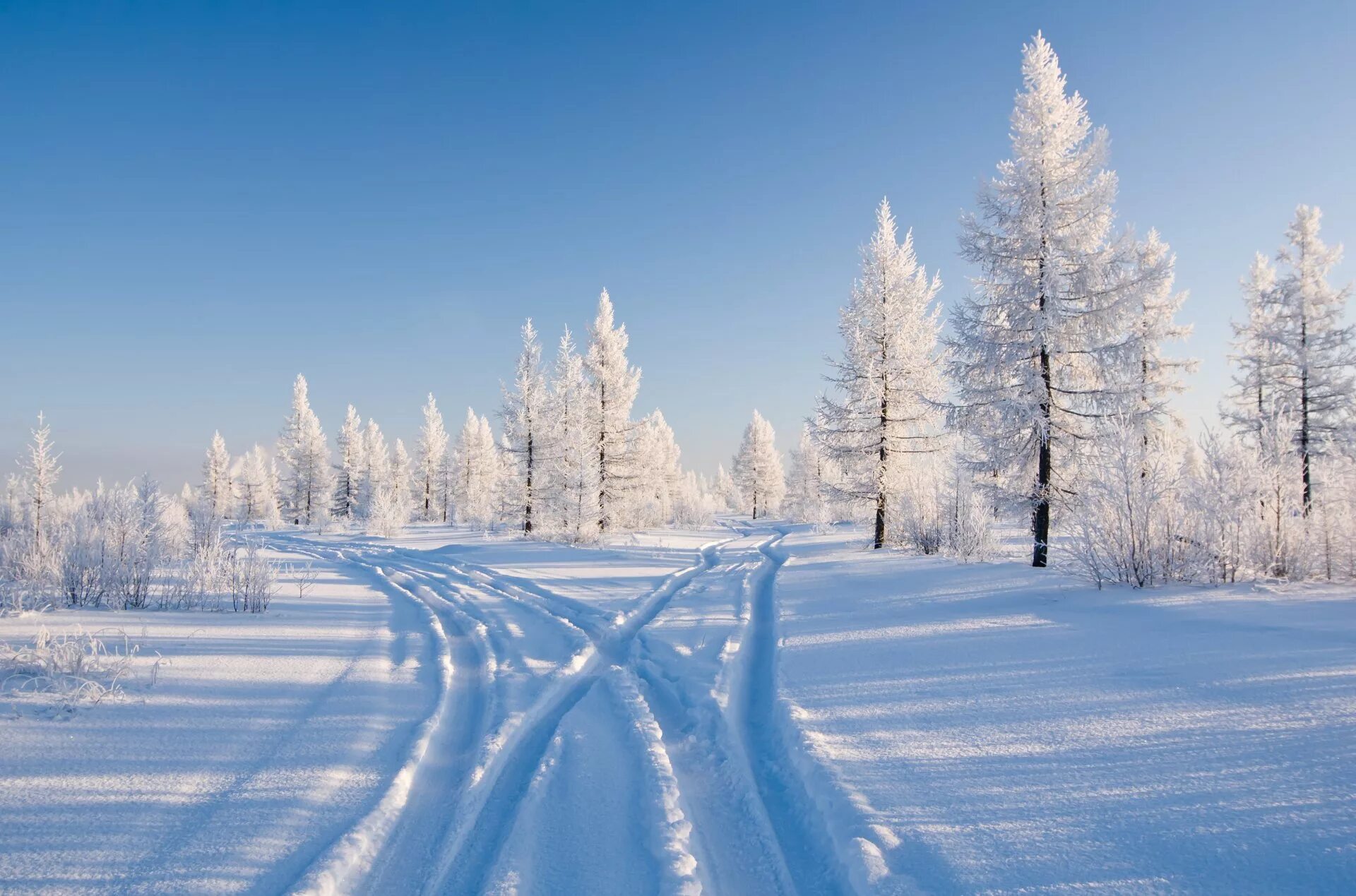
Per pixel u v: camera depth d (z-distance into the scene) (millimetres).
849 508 26078
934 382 23516
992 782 4035
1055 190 15055
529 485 36188
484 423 65875
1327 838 3109
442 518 65188
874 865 3158
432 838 3686
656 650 8500
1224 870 2930
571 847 3570
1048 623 8414
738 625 9883
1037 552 14445
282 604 11922
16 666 6227
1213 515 10719
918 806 3770
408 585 15312
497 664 7672
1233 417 27422
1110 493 11328
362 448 62781
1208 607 8594
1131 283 14188
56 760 4355
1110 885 2875
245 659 7367
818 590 13219
